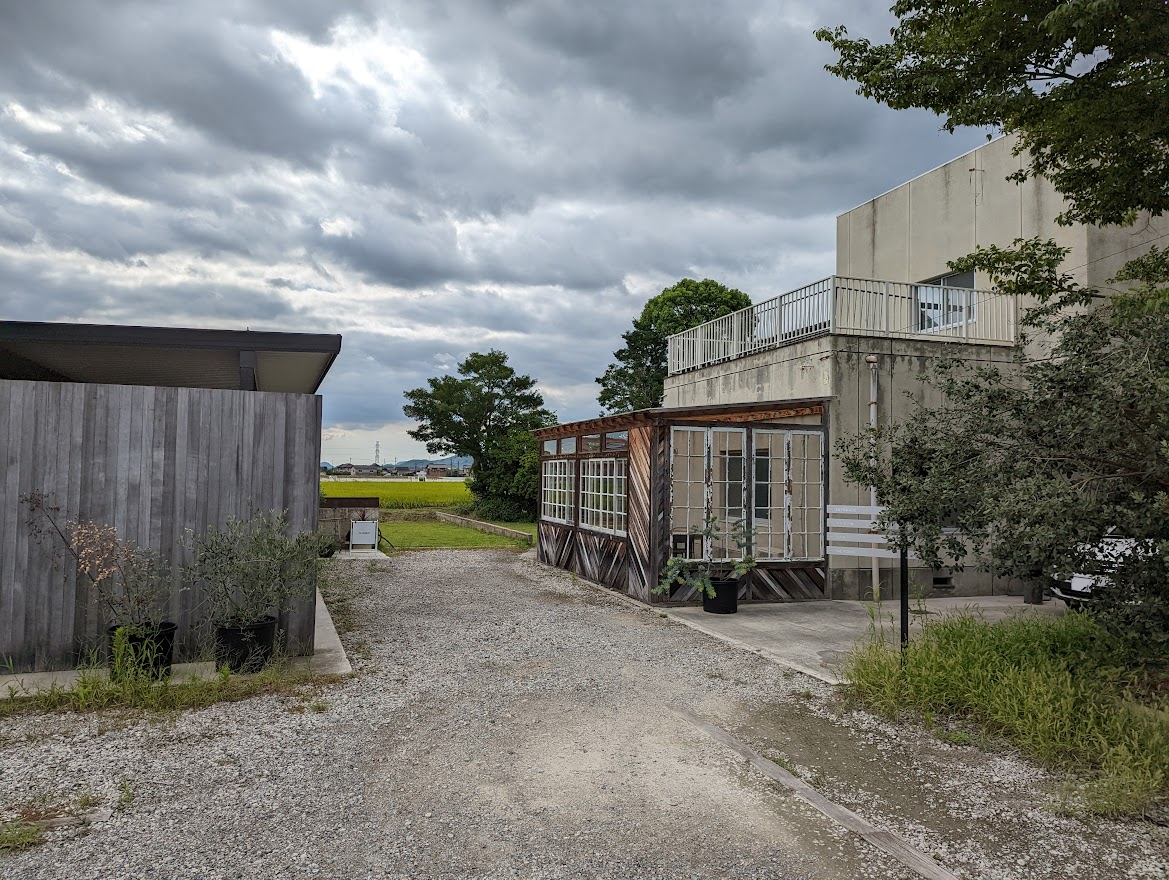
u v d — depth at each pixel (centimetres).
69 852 315
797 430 995
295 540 608
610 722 498
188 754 426
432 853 320
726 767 421
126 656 528
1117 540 454
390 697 546
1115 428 431
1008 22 625
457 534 2105
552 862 313
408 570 1299
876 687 546
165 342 650
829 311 1036
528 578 1209
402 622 841
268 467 638
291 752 433
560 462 1327
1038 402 462
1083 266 1067
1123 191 716
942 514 513
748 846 329
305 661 633
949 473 504
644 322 3053
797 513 992
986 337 1175
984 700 495
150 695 502
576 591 1072
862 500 1010
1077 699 473
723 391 1301
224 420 628
